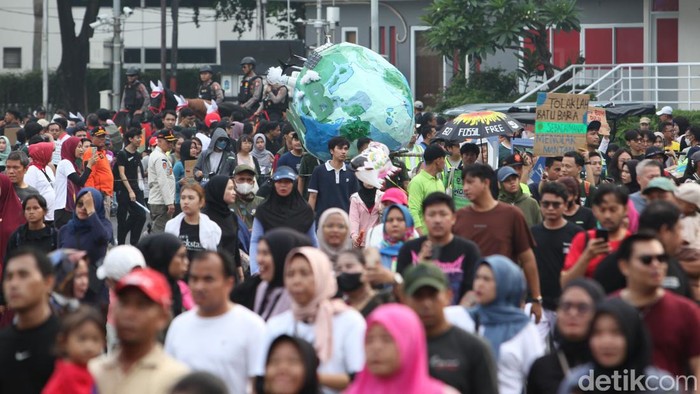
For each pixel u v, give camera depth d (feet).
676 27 268.62
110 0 460.55
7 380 58.13
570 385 51.44
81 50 376.89
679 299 59.26
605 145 151.53
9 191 103.96
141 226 161.89
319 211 120.88
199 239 91.91
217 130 148.36
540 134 123.54
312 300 60.13
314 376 51.78
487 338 63.16
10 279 58.08
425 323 56.70
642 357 50.83
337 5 304.09
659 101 255.50
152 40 471.62
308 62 141.18
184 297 74.59
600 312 50.72
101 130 149.59
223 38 467.11
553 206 81.66
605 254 70.49
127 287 53.83
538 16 248.11
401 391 49.01
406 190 129.80
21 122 234.79
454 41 245.65
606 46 275.59
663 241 67.56
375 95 138.72
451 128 126.11
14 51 469.98
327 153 139.95
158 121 208.95
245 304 70.18
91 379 54.95
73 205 142.20
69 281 66.69
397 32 298.56
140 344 54.34
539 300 79.61
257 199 113.80
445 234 72.95
